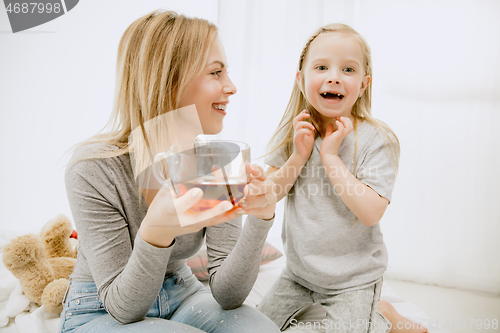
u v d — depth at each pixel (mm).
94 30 2225
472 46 1591
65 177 715
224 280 741
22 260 1088
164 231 565
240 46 2033
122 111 767
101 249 681
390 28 1677
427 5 1629
